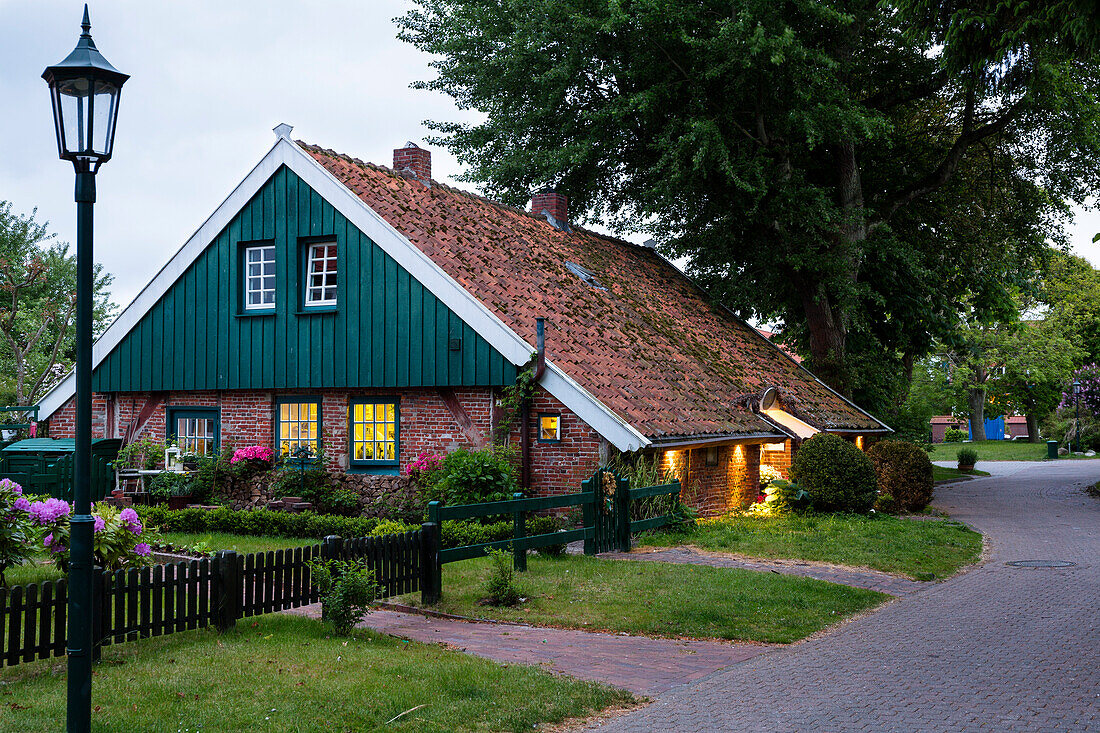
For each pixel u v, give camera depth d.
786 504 19.55
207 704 6.52
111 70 6.10
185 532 17.38
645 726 6.59
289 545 15.12
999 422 85.62
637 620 10.05
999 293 32.50
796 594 11.36
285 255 19.44
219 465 19.22
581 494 13.81
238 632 8.80
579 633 9.62
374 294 18.41
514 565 12.37
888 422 29.48
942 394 72.75
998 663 8.47
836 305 26.09
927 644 9.28
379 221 18.36
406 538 10.59
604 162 27.19
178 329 20.62
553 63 25.61
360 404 18.86
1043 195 28.83
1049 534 18.20
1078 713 6.91
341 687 7.01
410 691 7.01
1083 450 55.00
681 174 23.20
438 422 17.95
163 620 8.26
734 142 24.72
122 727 6.02
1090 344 65.56
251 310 19.86
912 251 27.12
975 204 30.72
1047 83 23.11
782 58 21.36
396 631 9.40
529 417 17.00
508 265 19.56
